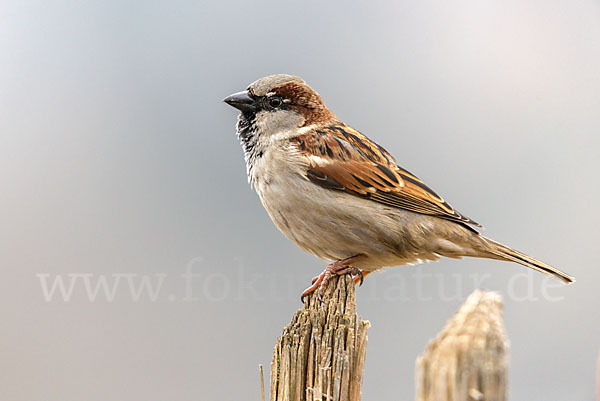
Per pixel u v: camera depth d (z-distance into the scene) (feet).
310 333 23.66
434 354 15.16
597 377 18.16
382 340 48.62
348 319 23.63
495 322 15.83
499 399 14.80
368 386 47.37
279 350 23.91
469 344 15.02
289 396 23.30
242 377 47.65
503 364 14.98
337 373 22.89
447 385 14.84
